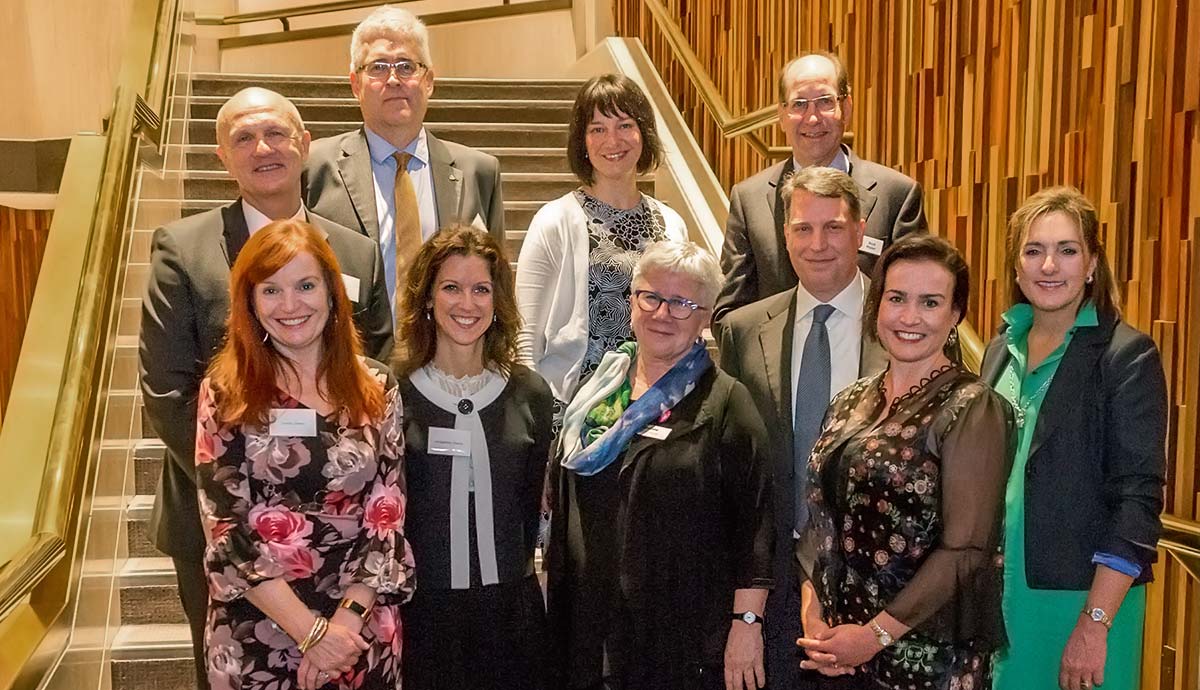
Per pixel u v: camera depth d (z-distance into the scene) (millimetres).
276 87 5352
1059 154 3004
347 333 1994
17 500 2379
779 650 2299
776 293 2832
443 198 2967
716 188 4980
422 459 2131
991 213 3309
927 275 1919
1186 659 2645
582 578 2113
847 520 1970
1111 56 2807
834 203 2324
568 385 2723
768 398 2379
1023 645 2186
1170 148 2625
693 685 2072
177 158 4516
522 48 7703
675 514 2082
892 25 3877
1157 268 2680
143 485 3404
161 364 2279
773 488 2135
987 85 3324
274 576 1896
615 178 2855
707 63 5566
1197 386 2566
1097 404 2123
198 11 7027
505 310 2215
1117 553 2031
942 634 1813
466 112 5402
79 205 3182
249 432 1932
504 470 2162
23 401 2602
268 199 2486
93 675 2740
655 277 2121
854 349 2375
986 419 1860
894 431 1919
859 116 4148
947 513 1842
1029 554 2172
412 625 2123
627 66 6012
